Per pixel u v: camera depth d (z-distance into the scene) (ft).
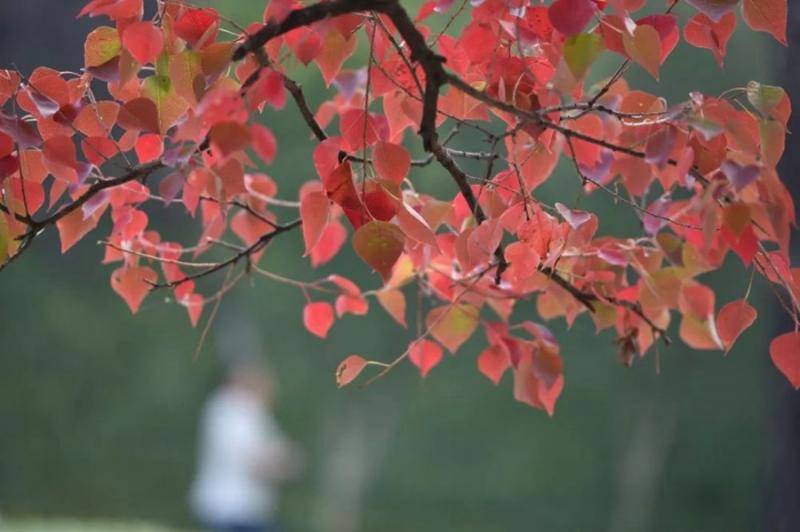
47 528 57.36
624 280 11.57
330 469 90.07
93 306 82.94
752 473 89.40
